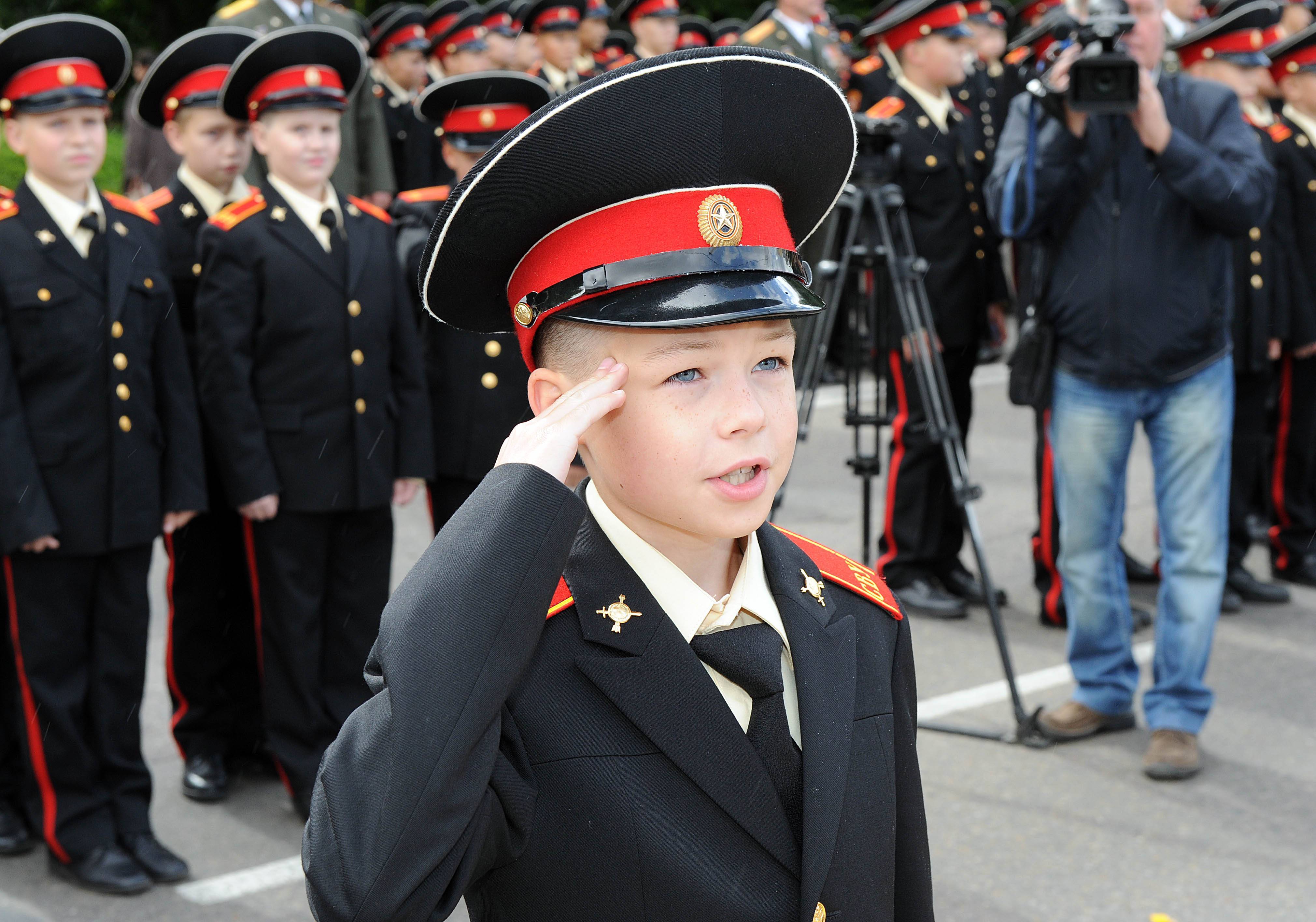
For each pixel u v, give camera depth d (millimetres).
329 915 991
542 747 1105
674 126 1062
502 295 1236
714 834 1117
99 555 3203
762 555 1239
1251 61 4934
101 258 3238
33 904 3125
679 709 1121
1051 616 4812
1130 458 7164
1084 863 3240
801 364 4133
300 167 3475
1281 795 3574
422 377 3707
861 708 1239
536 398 1172
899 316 4922
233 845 3447
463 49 7102
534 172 1072
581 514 1076
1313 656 4570
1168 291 3525
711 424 1068
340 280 3508
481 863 1089
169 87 3820
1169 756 3658
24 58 3105
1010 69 6902
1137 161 3518
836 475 6855
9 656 3424
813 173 1206
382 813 981
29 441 3113
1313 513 5316
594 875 1093
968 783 3660
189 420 3406
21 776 3480
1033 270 3779
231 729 3844
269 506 3424
